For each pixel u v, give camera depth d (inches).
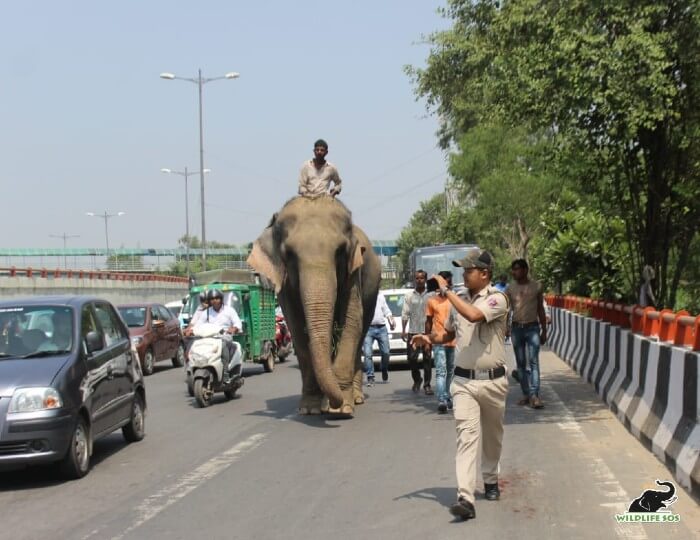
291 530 281.3
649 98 455.2
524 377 543.2
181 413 574.9
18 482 376.2
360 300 527.5
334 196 529.7
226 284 860.6
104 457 424.8
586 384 648.4
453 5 951.6
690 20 459.5
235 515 302.5
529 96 478.0
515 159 1523.1
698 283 729.0
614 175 592.7
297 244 493.7
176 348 1042.7
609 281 839.1
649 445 386.0
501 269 1758.1
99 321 438.0
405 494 323.3
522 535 268.1
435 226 3513.8
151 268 3710.6
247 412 566.9
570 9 469.7
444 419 501.7
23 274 1603.1
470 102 1321.4
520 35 500.7
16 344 394.6
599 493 317.7
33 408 354.3
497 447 306.0
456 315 304.2
